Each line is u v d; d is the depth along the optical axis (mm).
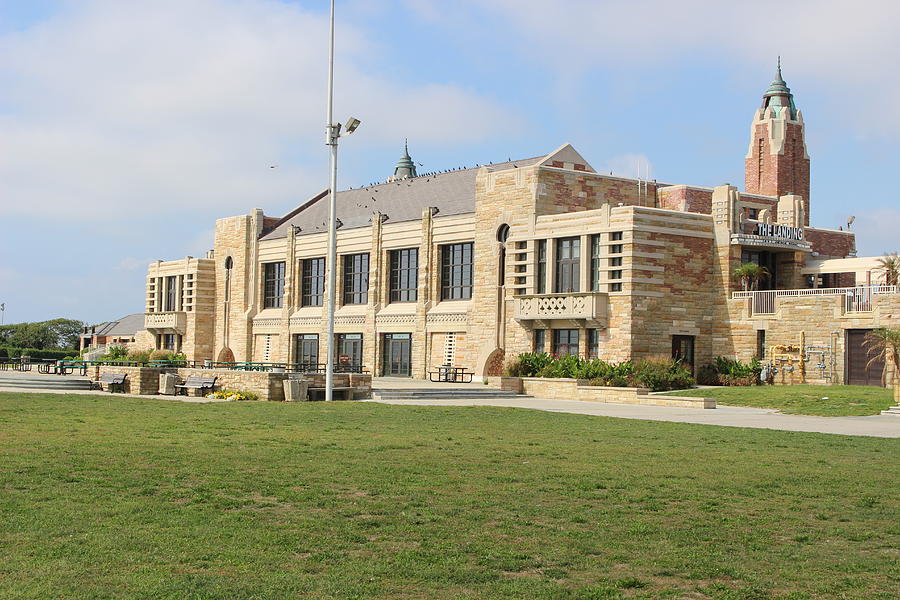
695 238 55500
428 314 64500
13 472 19312
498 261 59938
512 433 28844
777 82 87250
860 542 14430
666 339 54000
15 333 136750
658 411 39875
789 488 18703
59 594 11469
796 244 57844
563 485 18750
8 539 13930
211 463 20875
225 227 83688
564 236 55938
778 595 11844
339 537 14289
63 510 15812
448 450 23922
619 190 61281
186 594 11547
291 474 19516
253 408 36406
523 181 58500
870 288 49094
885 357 46875
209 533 14430
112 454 22000
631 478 19688
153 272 91125
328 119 42500
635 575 12594
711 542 14297
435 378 64062
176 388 46562
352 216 73750
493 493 17781
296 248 76188
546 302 56031
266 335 78875
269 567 12727
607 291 53906
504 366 53594
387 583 12094
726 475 20281
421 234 65250
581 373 49656
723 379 53125
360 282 71250
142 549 13516
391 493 17656
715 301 55938
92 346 112188
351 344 70750
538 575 12539
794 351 51656
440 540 14188
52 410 33719
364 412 35500
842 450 25297
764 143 85562
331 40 42219
